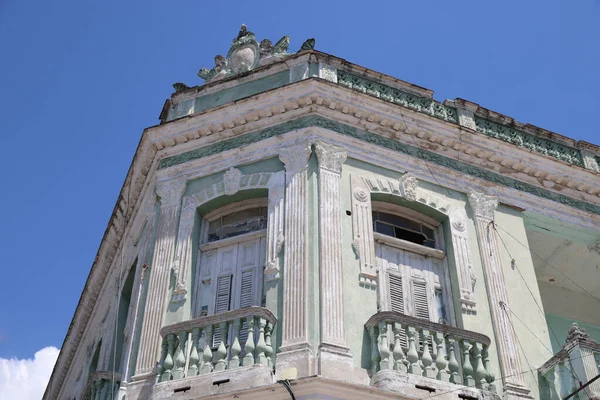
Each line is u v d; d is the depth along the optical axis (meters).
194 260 12.77
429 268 13.07
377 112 13.67
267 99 13.66
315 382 10.17
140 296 12.61
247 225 13.17
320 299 11.30
